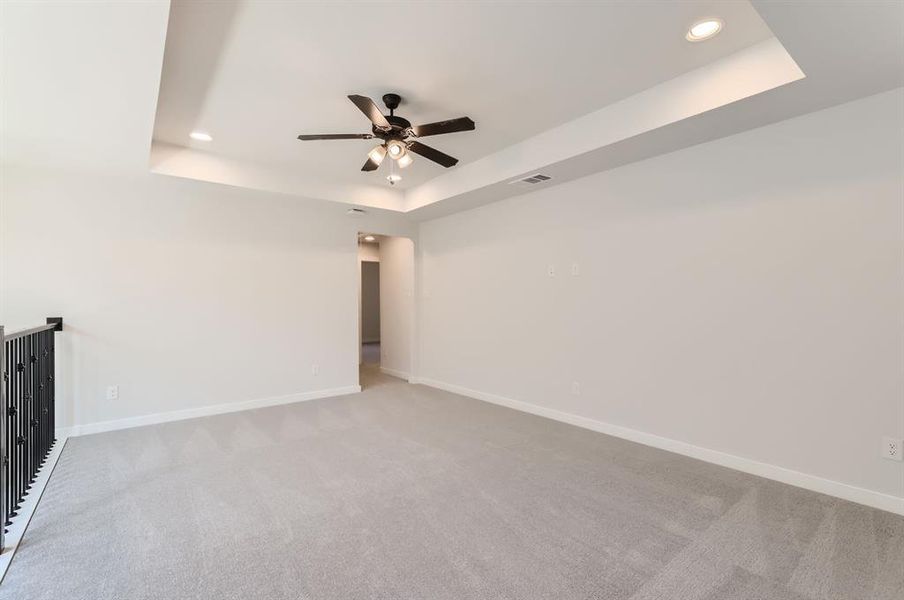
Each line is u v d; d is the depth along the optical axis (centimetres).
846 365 257
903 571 188
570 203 415
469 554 200
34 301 369
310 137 301
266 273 488
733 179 303
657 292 348
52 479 281
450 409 469
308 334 517
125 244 408
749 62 245
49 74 217
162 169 381
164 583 180
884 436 244
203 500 254
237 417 436
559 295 427
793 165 276
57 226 378
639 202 359
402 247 657
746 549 204
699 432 323
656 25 222
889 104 241
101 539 212
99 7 167
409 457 323
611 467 304
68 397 381
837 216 260
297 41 232
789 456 279
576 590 176
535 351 452
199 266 446
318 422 417
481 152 414
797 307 276
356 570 189
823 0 166
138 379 414
